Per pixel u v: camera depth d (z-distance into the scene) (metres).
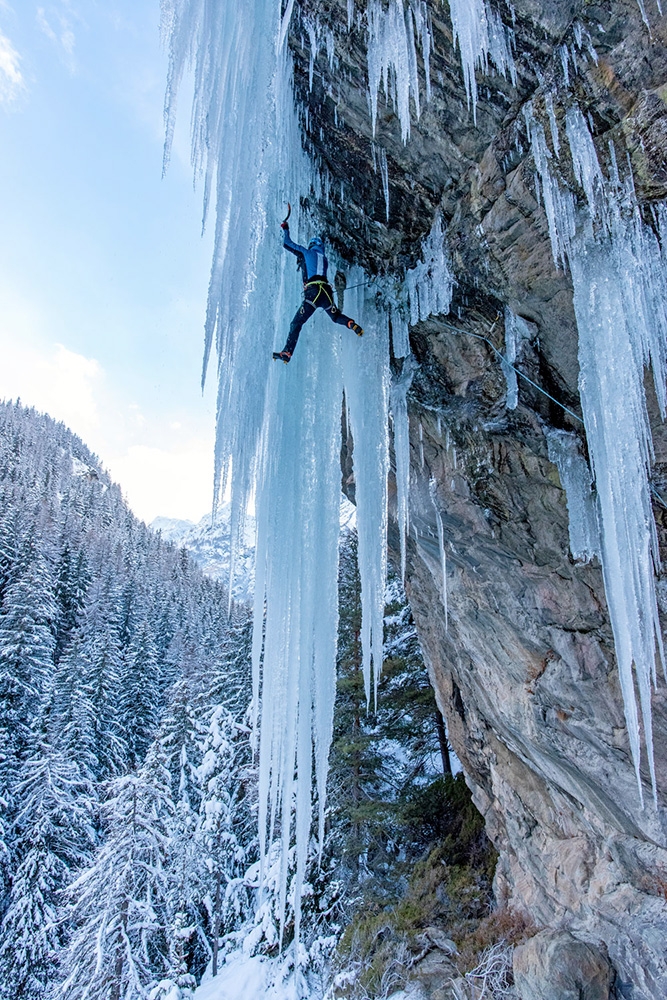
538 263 4.43
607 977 5.49
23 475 73.38
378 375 5.70
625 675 4.38
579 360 4.40
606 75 3.63
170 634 42.22
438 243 5.02
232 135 4.46
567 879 6.42
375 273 5.76
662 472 4.37
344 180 5.16
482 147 4.39
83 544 47.41
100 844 18.28
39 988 14.16
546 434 5.02
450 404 5.54
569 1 3.57
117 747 23.42
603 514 4.43
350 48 4.26
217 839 15.09
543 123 3.94
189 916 15.50
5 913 15.64
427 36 3.94
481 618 6.26
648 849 5.40
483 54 3.89
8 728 20.34
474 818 10.87
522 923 7.36
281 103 4.61
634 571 4.23
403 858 11.90
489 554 5.79
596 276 4.11
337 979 9.33
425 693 13.14
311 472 5.45
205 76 4.55
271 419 5.38
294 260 5.52
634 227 3.87
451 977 7.53
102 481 120.06
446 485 5.78
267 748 5.07
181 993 12.41
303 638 5.24
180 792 17.08
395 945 9.05
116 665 29.00
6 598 25.19
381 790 13.50
